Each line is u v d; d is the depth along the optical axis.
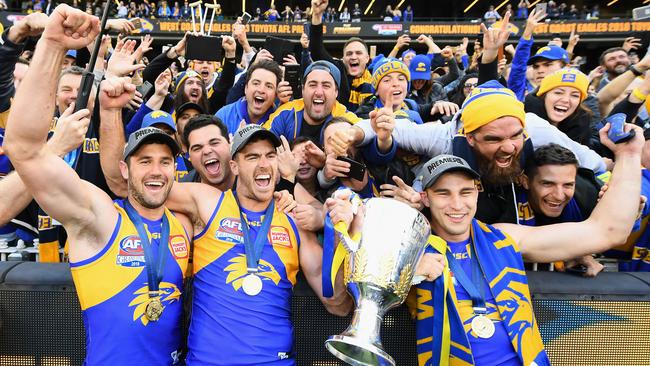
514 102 2.30
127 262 2.00
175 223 2.16
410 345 2.19
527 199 2.55
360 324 1.71
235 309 2.02
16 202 2.19
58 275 2.14
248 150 2.17
